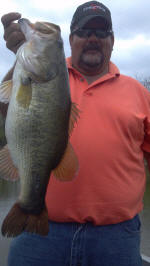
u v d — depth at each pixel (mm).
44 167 583
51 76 586
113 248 689
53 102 582
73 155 590
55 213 687
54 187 690
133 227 730
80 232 686
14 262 706
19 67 582
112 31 819
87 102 749
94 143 706
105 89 774
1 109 651
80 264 689
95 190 688
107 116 733
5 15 628
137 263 721
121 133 729
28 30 609
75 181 687
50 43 602
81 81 789
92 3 797
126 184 717
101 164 698
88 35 776
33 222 571
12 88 587
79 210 683
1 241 1530
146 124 801
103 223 689
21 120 565
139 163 774
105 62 815
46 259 686
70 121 613
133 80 840
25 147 570
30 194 576
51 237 689
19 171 571
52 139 582
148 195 4020
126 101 773
